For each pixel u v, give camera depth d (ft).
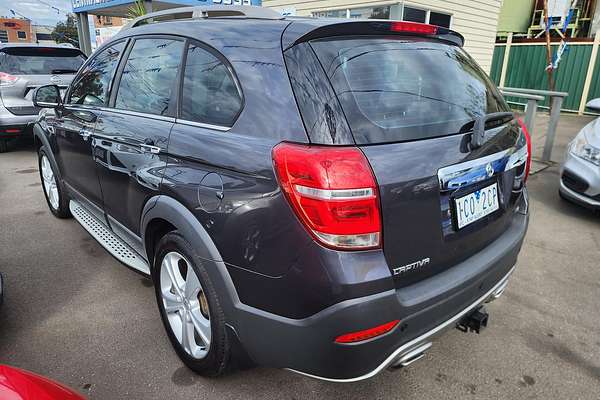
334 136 5.41
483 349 8.59
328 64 5.88
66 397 4.71
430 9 33.24
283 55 6.11
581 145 15.48
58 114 12.08
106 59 10.30
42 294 10.11
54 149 12.76
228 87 6.68
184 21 8.43
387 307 5.41
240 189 5.96
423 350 6.15
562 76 43.04
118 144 8.79
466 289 6.39
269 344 6.02
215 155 6.41
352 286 5.20
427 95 6.59
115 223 9.88
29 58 24.34
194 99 7.31
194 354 7.45
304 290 5.44
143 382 7.51
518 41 48.08
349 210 5.21
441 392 7.47
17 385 4.63
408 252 5.79
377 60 6.39
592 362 8.28
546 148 22.41
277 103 5.94
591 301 10.34
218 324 6.58
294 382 7.60
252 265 5.89
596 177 14.52
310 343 5.55
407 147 5.79
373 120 5.76
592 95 41.32
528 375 7.92
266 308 5.92
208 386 7.45
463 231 6.56
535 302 10.27
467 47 39.78
